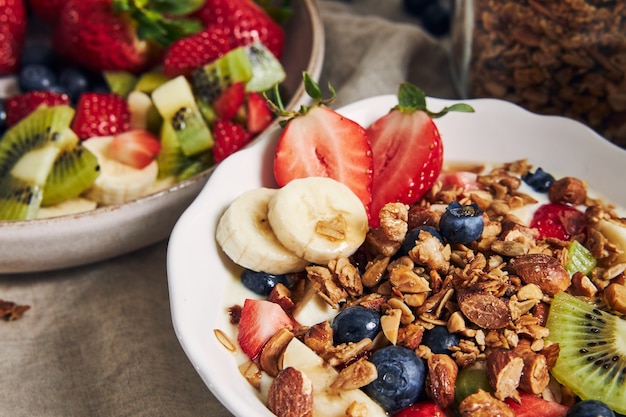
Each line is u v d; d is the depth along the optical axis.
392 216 0.32
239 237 0.32
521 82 0.41
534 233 0.33
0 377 0.35
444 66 0.47
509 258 0.32
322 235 0.32
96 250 0.37
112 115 0.42
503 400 0.28
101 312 0.37
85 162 0.39
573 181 0.35
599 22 0.37
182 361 0.36
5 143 0.40
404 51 0.46
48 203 0.39
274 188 0.35
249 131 0.41
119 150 0.41
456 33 0.45
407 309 0.30
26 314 0.37
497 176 0.36
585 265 0.33
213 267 0.32
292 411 0.28
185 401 0.34
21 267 0.37
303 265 0.32
